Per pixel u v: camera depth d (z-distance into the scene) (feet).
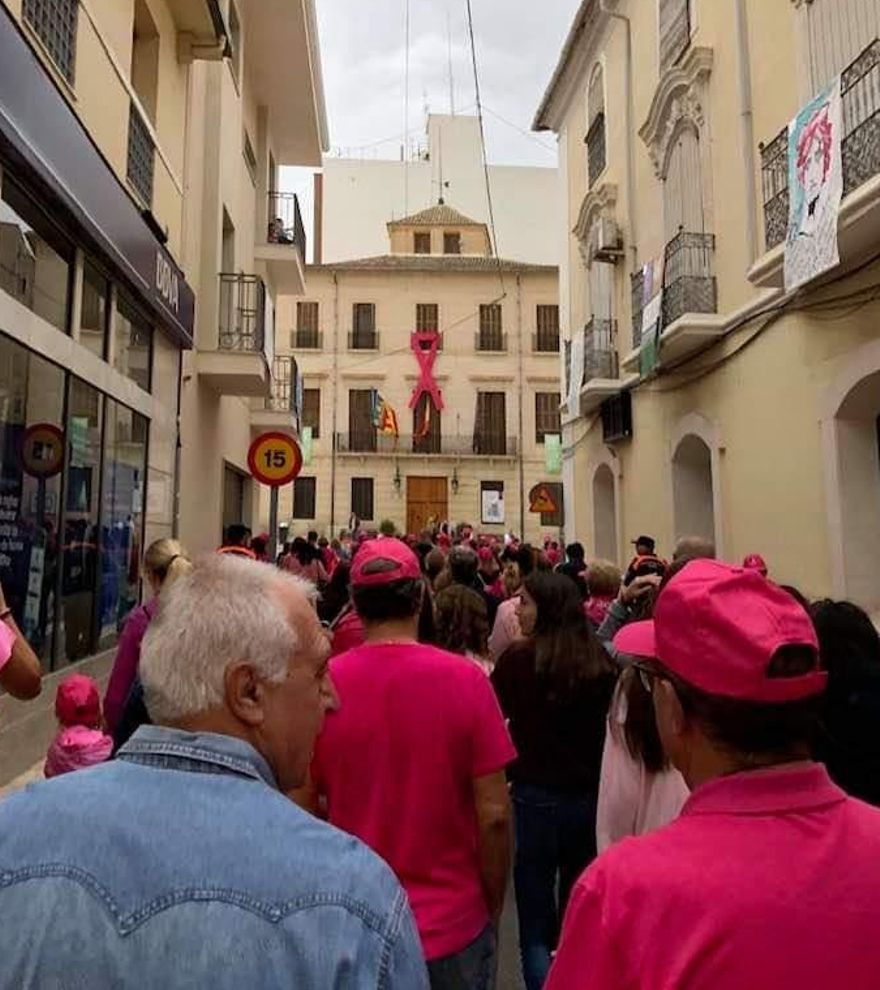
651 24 49.75
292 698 4.84
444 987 8.31
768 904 4.34
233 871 3.92
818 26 31.65
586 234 62.28
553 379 133.59
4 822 4.11
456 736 8.79
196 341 43.57
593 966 4.60
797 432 33.42
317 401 132.46
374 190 158.81
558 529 130.52
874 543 30.42
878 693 9.02
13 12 19.84
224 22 37.86
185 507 41.19
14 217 21.42
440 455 130.62
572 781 12.63
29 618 23.22
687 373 44.45
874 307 28.55
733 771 4.99
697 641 5.07
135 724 10.27
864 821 4.80
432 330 134.21
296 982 3.69
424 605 12.66
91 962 3.66
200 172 44.06
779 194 33.30
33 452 23.12
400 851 8.53
